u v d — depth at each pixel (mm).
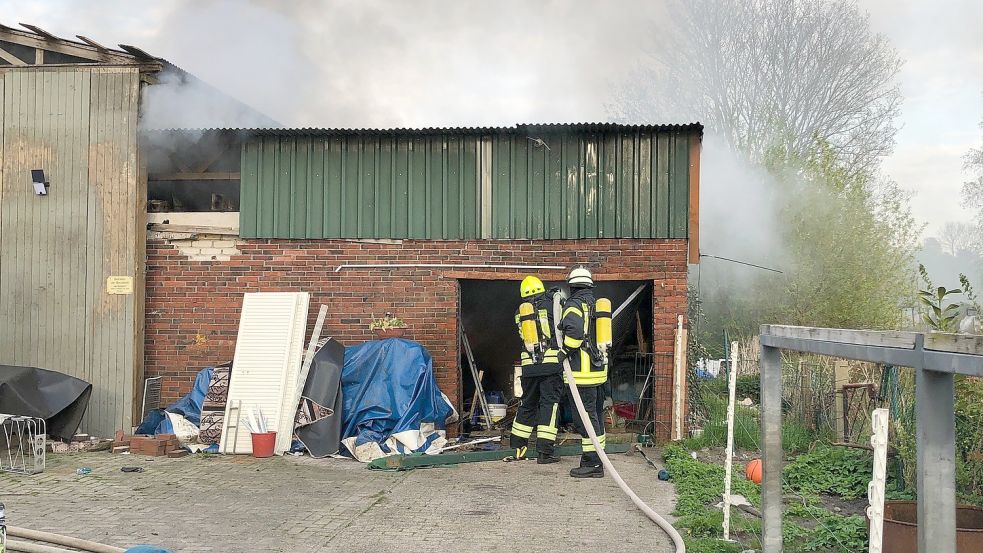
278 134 10141
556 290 8766
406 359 9281
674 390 9664
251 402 9289
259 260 10250
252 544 5496
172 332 10305
